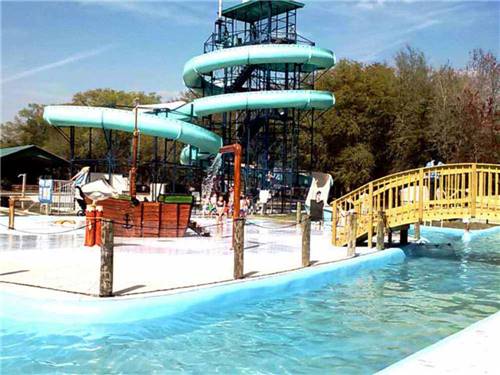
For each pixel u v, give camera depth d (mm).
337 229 18156
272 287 10812
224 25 38500
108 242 8820
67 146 59125
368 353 7695
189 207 18531
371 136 50500
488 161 43031
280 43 36094
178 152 53906
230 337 8234
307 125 48500
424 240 21969
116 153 49750
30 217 24250
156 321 8609
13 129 68562
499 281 13406
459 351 5934
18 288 9312
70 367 6812
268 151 38656
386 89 51031
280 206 37000
